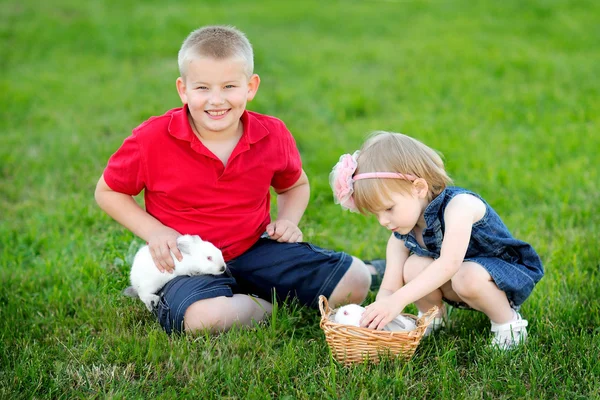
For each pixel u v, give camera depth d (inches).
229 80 115.1
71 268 147.9
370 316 106.0
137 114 271.4
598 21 422.3
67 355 113.2
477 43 380.2
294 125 261.0
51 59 365.1
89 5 507.8
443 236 111.8
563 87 298.2
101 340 117.3
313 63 353.7
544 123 251.6
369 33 428.5
